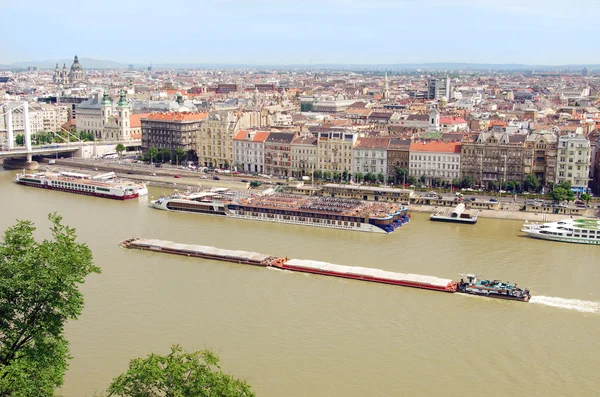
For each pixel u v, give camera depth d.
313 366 195.88
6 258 154.38
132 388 139.50
